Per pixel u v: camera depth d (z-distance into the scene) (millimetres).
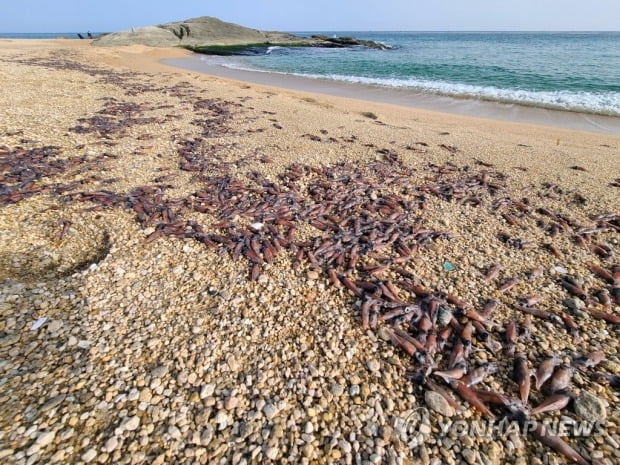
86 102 11578
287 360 3027
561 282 4082
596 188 6672
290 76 25781
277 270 4184
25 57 22734
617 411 2617
